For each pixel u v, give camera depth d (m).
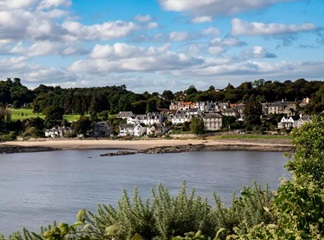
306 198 5.09
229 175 50.88
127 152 96.69
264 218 8.70
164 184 43.84
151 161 75.62
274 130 128.12
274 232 5.41
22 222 27.39
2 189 42.44
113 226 4.23
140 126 148.00
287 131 123.25
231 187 40.38
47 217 28.83
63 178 51.78
